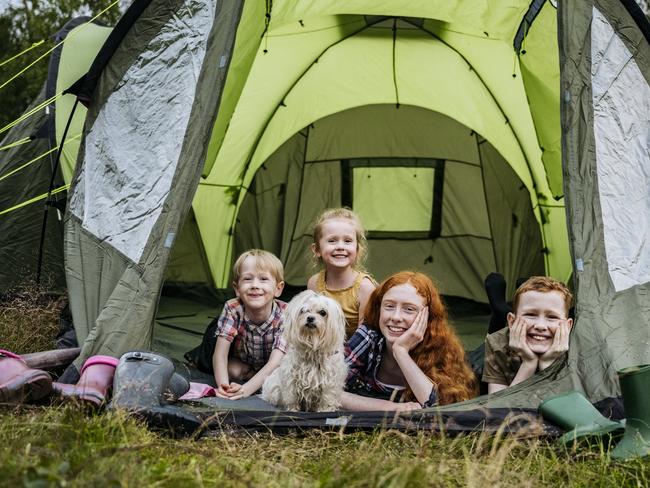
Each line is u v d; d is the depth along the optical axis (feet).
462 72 23.68
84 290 14.85
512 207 24.54
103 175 15.49
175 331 20.02
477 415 11.68
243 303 15.21
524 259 24.29
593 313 13.15
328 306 12.41
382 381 13.89
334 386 12.66
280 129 24.53
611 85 14.25
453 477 9.61
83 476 8.11
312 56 23.54
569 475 9.81
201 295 24.45
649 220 14.01
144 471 8.66
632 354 12.78
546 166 21.38
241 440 11.09
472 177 25.00
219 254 24.49
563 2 14.24
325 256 15.58
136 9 15.39
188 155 14.66
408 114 25.12
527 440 10.91
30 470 7.84
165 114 15.19
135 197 14.94
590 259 13.56
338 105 24.64
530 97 20.47
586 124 14.01
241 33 16.94
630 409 10.80
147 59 15.52
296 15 19.53
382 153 25.29
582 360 12.72
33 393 11.42
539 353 13.07
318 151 25.32
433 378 13.20
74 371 13.20
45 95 22.30
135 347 13.61
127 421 10.57
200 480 8.52
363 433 11.23
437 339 13.48
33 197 22.18
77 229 15.47
